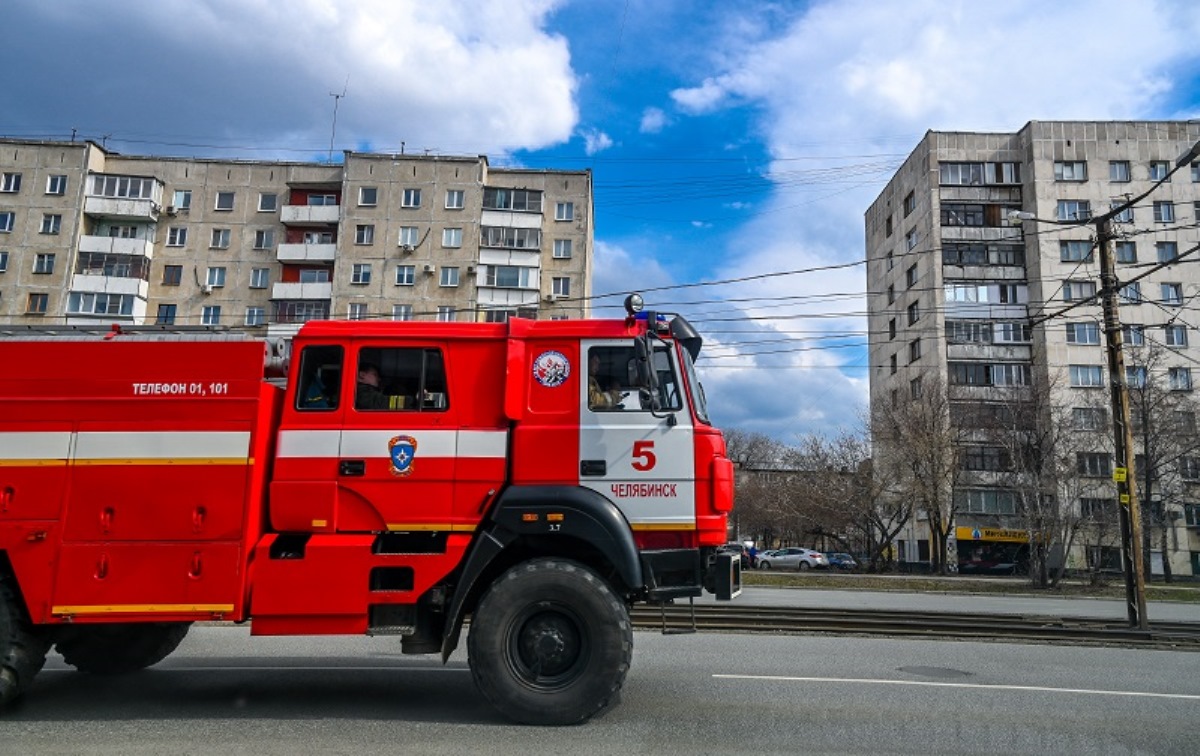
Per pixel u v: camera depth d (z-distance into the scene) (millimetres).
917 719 5941
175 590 5602
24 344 5883
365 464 5945
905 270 51594
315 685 6988
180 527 5680
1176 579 42344
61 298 43875
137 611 5562
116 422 5789
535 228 46312
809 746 5137
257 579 5664
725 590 5938
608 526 5793
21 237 44312
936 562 40812
